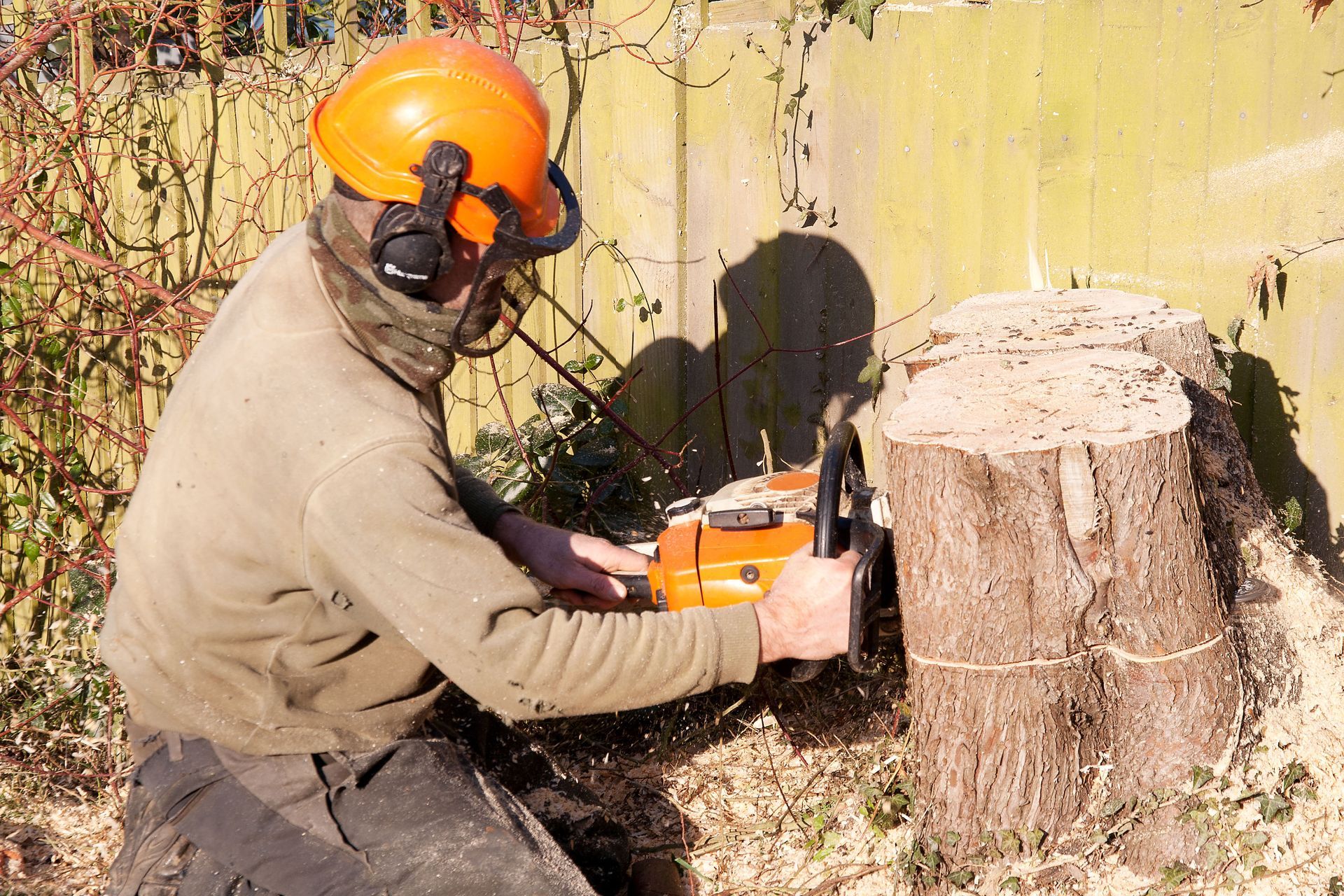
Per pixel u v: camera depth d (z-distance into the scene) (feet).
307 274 5.43
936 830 6.50
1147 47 8.63
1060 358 7.24
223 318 5.71
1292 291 8.42
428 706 6.15
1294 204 8.27
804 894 6.91
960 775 6.31
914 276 10.04
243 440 5.16
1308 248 8.25
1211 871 6.13
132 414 15.87
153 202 15.57
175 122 15.15
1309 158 8.13
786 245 10.80
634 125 11.50
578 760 8.87
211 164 14.90
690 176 11.33
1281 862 6.04
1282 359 8.59
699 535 6.62
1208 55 8.39
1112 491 5.84
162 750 5.84
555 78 12.05
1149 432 5.84
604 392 12.18
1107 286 9.19
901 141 9.87
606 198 11.97
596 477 11.81
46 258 15.64
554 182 6.00
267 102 13.99
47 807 9.78
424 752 5.95
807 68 10.28
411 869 5.52
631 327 12.07
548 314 12.74
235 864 5.49
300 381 5.15
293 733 5.65
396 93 5.27
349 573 5.10
